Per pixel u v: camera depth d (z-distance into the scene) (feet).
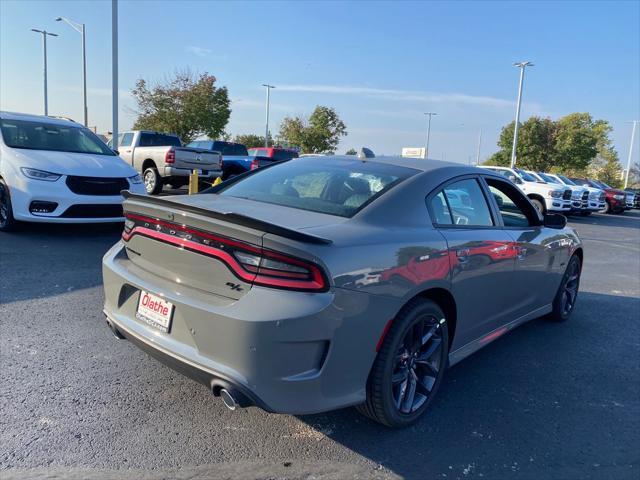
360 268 8.02
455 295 10.33
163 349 8.31
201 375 7.85
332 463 8.50
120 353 12.05
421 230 9.71
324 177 11.02
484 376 12.48
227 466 8.21
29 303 15.01
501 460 8.91
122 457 8.23
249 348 7.35
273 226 7.30
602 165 226.99
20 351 11.80
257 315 7.30
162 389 10.50
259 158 55.62
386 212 9.50
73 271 18.70
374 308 8.26
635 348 15.10
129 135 49.62
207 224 7.93
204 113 111.75
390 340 8.79
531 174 69.05
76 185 23.31
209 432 9.11
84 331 13.20
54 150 25.66
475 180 12.12
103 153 27.91
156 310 8.65
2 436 8.55
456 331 10.84
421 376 10.15
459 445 9.29
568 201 64.39
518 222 13.92
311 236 7.50
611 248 39.32
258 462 8.38
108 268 9.74
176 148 42.37
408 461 8.70
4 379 10.46
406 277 8.84
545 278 14.82
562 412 10.85
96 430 8.92
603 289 23.18
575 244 16.55
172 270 8.69
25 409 9.41
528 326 16.66
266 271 7.48
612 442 9.75
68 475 7.70
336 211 9.57
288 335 7.32
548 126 171.01
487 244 11.24
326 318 7.55
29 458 8.04
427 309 9.49
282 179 11.47
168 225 8.68
